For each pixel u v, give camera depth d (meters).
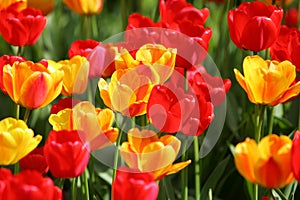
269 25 1.47
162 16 1.64
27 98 1.32
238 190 1.72
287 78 1.35
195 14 1.62
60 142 1.23
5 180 1.11
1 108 1.87
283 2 1.90
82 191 1.48
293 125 1.80
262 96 1.36
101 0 1.88
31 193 1.09
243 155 1.17
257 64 1.37
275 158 1.16
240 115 1.84
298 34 1.52
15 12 1.57
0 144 1.21
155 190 1.13
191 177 1.70
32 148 1.23
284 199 1.45
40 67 1.34
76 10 1.88
